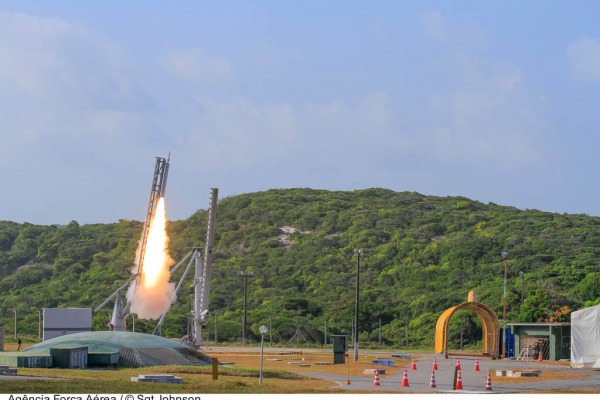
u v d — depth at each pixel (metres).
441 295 152.75
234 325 138.75
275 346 123.00
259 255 193.12
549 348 97.88
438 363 84.88
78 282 179.50
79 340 68.12
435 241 196.00
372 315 145.25
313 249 193.50
